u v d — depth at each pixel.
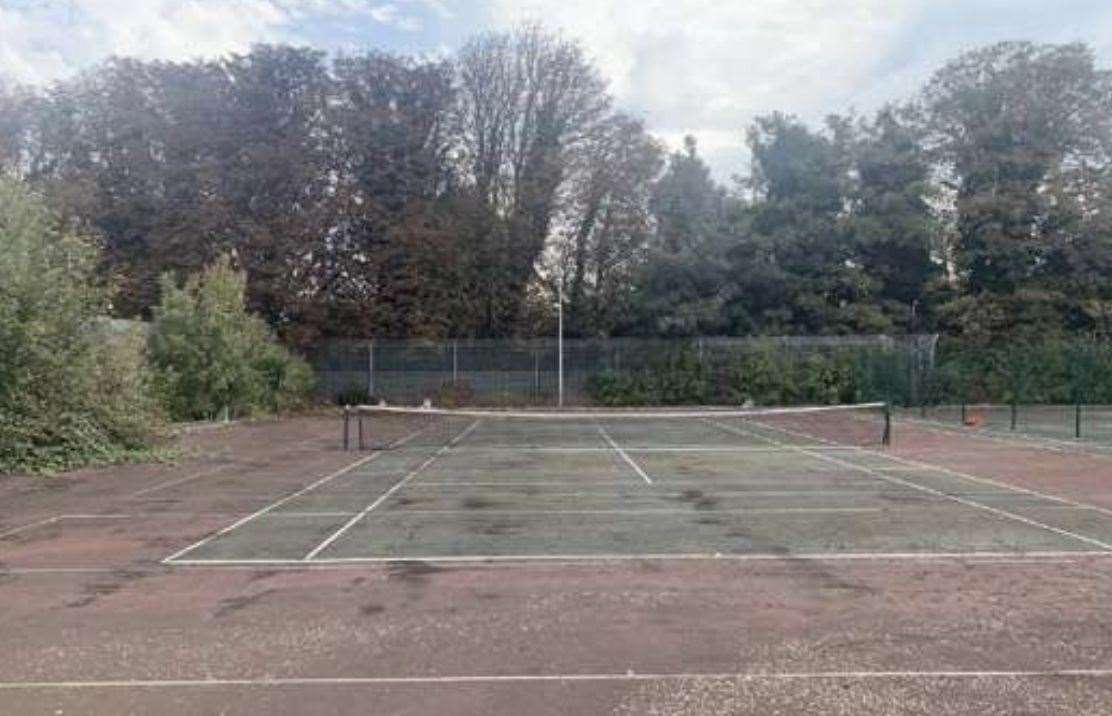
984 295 49.44
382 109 52.06
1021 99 50.25
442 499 15.98
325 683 6.54
